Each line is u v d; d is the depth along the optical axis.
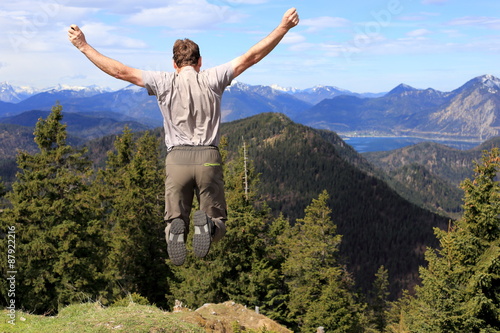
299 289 38.78
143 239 38.03
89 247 32.00
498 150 23.33
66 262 29.05
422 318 23.84
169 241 2.95
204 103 2.98
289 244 42.72
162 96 2.98
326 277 39.78
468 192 24.23
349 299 41.34
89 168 35.59
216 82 2.96
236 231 34.31
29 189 31.05
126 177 39.81
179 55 3.05
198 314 13.91
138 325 7.86
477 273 22.53
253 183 45.00
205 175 2.98
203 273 34.16
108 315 8.55
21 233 29.88
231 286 34.88
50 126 33.53
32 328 8.73
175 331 8.03
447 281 23.80
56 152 32.88
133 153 49.62
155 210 40.06
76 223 31.11
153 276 38.47
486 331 22.50
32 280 28.47
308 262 39.94
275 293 39.53
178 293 34.72
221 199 3.13
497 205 23.16
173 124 3.02
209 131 3.03
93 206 34.16
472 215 24.02
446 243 23.91
